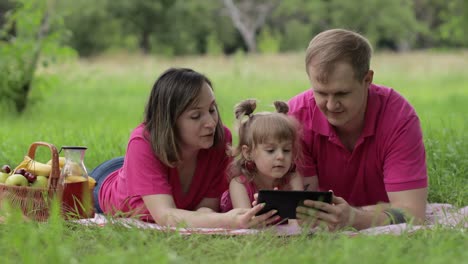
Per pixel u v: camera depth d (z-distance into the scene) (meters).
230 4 62.97
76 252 4.22
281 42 61.94
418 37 63.03
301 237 4.53
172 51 55.16
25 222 4.68
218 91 21.16
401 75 28.45
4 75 14.10
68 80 23.19
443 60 35.47
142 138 5.10
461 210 5.48
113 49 51.62
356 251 3.89
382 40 65.81
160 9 56.59
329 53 4.71
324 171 5.53
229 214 4.82
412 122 5.20
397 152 5.14
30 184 5.20
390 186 5.14
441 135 7.94
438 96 19.16
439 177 6.57
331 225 4.70
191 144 5.03
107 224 4.62
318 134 5.40
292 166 5.41
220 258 4.17
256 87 23.39
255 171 5.38
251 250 4.16
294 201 4.68
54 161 5.15
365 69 4.83
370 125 5.19
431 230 4.68
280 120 5.22
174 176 5.20
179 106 4.91
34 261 3.77
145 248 4.14
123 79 27.17
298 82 25.64
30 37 14.42
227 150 5.38
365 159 5.33
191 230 4.64
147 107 5.12
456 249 4.14
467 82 25.52
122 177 5.39
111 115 14.46
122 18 56.44
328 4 59.12
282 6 61.81
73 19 53.69
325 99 4.84
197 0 59.31
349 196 5.59
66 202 5.13
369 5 57.06
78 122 12.47
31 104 14.70
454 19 21.70
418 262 3.84
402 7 57.66
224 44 66.88
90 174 6.17
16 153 7.63
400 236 4.39
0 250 4.10
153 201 5.00
